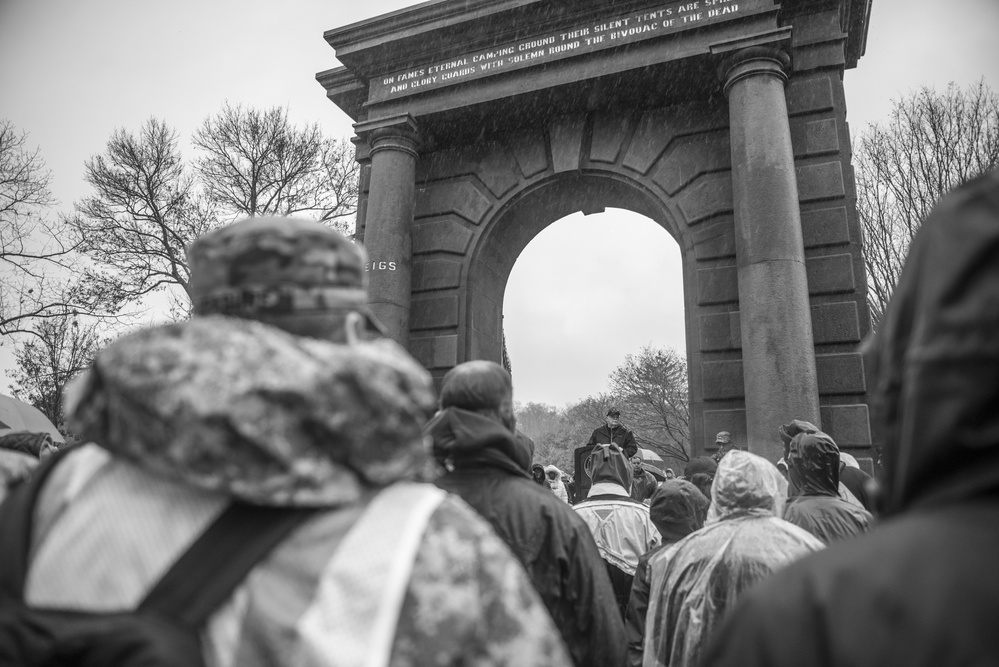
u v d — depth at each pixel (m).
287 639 0.96
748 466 3.08
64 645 0.93
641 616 3.59
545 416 131.38
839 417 10.77
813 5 12.34
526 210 14.63
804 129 11.95
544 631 1.12
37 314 20.42
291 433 1.03
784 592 0.85
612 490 4.58
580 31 12.98
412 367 1.20
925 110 16.75
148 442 1.04
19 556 1.09
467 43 13.85
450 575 1.05
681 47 12.12
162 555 1.03
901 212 16.98
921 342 0.81
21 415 6.36
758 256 10.55
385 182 13.76
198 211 22.45
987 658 0.68
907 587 0.75
